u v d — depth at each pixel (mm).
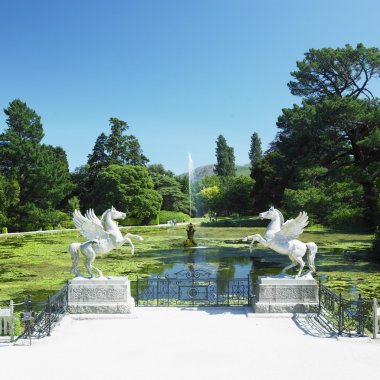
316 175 34594
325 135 35219
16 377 7754
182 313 12141
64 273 22188
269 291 11820
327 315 11484
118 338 9945
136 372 7934
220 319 11484
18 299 16156
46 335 10078
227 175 104000
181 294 16625
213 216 84250
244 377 7664
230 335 10109
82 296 11859
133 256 29047
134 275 21344
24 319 9633
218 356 8734
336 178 35000
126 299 11859
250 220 62312
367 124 36094
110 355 8836
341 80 41094
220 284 18703
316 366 8172
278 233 12242
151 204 68062
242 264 24938
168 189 80750
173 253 30516
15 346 9469
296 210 32156
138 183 68125
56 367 8211
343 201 33750
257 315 11602
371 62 38188
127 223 67250
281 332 10320
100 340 9812
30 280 20188
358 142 32906
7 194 50906
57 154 83250
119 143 81062
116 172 68438
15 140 54250
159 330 10547
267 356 8711
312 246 12203
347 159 43281
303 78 40531
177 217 73000
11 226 53125
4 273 22281
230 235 45219
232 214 83812
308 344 9438
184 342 9625
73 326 10922
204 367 8156
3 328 10938
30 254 30781
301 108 36719
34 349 9242
